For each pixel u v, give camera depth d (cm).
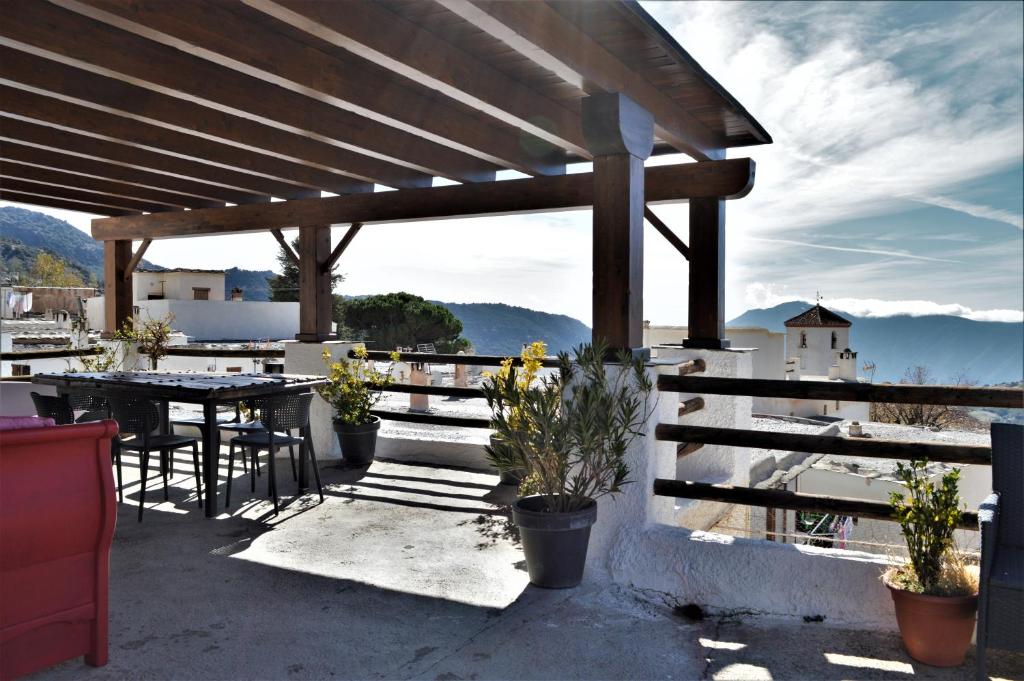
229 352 816
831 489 1170
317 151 591
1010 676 280
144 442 491
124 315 886
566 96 482
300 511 517
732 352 582
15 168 662
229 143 532
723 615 343
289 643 304
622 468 367
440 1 286
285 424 519
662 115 454
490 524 487
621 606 350
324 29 314
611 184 408
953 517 293
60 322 1931
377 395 700
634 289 408
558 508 373
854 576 327
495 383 385
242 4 355
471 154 598
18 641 256
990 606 257
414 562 409
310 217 729
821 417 1914
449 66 388
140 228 852
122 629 315
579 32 358
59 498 261
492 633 317
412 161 585
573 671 283
